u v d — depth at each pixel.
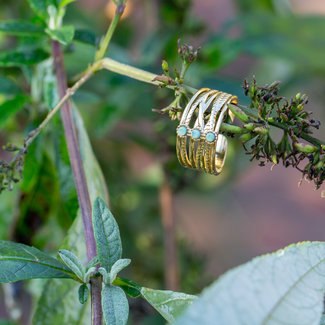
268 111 0.31
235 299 0.28
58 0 0.35
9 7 0.54
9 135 0.45
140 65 0.47
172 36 0.47
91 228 0.33
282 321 0.28
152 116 0.52
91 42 0.36
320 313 0.28
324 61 0.50
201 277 0.51
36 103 0.38
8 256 0.31
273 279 0.28
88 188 0.35
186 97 0.32
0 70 0.43
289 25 0.49
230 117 0.32
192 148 0.32
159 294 0.31
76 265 0.31
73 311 0.34
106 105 0.49
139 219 0.56
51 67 0.37
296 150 0.31
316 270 0.29
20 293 0.46
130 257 0.54
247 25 0.49
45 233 0.40
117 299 0.30
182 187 0.50
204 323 0.27
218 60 0.47
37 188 0.39
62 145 0.36
